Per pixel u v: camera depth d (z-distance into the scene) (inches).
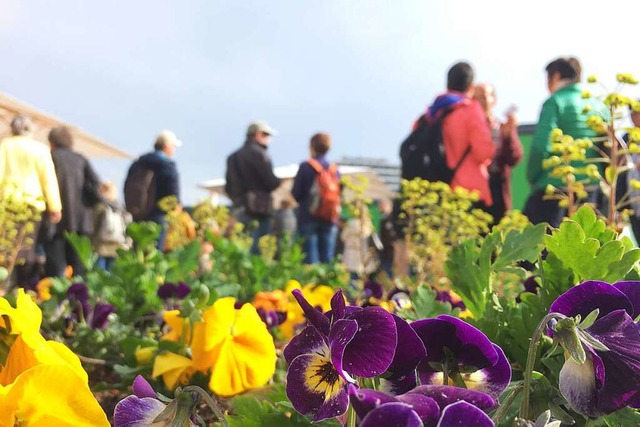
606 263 41.0
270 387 61.2
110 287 114.6
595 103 96.3
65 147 263.6
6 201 198.2
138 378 33.0
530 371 28.5
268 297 103.4
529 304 42.6
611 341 27.6
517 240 48.5
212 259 173.9
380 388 29.0
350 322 26.0
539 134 157.6
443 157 219.3
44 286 145.9
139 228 128.8
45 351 31.0
